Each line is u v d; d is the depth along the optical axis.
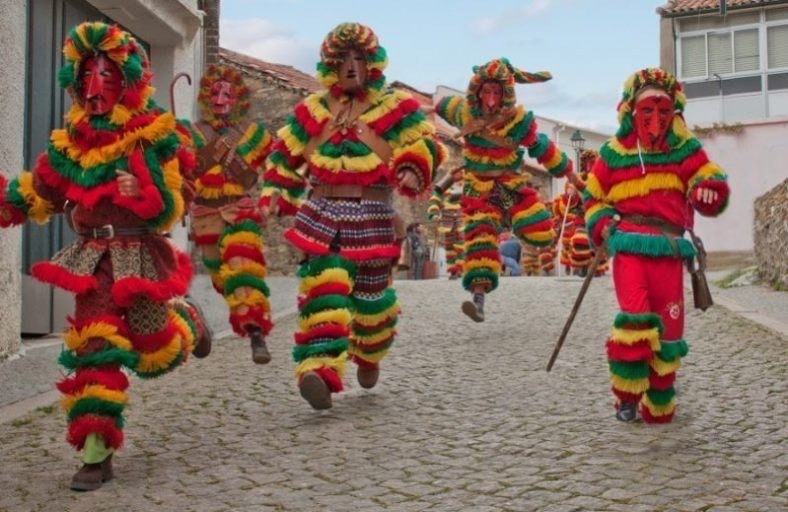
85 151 4.93
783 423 5.77
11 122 8.55
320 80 6.62
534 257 26.59
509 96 10.05
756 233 15.94
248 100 8.62
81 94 4.96
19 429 6.05
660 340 5.74
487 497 4.41
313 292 6.32
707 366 7.70
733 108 29.27
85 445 4.77
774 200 14.79
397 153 6.47
